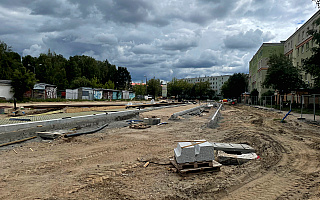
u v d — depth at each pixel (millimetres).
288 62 33000
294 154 7062
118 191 4125
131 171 5281
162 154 6895
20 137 8914
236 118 20516
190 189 4215
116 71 100000
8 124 9562
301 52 39688
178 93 108688
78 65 84875
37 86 40688
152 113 21781
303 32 38688
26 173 5098
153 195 3965
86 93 52969
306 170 5484
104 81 92312
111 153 6984
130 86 106750
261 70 54062
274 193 4184
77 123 12406
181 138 9688
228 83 79000
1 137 8195
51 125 10773
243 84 75750
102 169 5410
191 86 113312
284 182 4723
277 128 13195
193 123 15398
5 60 50656
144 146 8008
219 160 6070
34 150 7301
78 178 4785
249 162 6051
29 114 16344
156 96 87500
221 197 4016
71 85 67500
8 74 46500
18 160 6145
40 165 5707
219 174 5074
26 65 66250
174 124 14781
